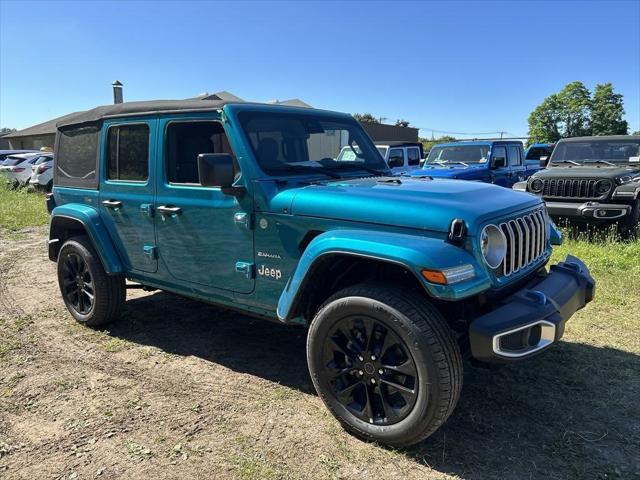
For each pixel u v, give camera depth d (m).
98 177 4.38
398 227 2.78
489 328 2.59
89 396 3.49
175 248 3.83
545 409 3.27
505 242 2.85
